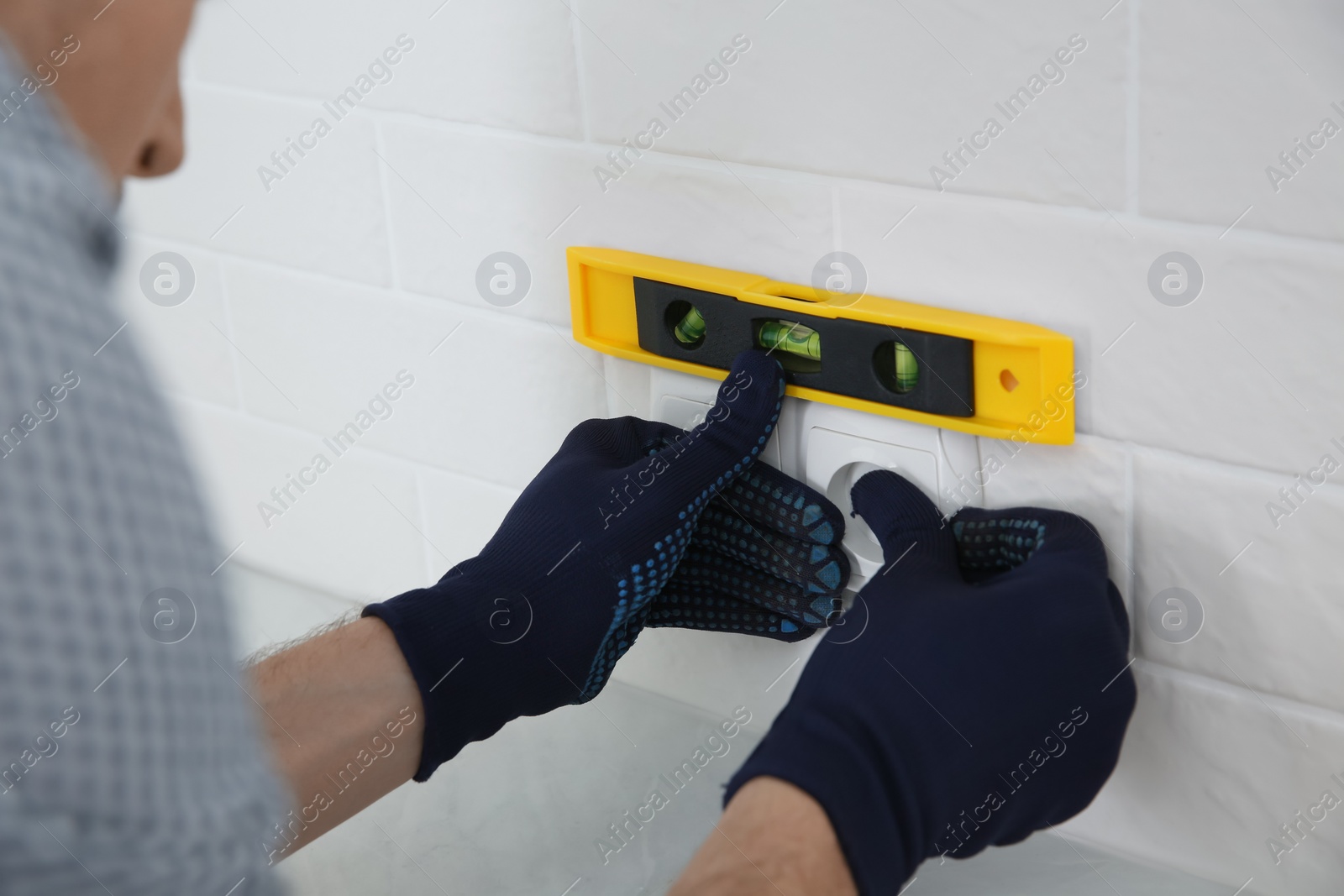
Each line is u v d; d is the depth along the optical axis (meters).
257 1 0.71
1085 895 0.61
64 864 0.26
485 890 0.65
